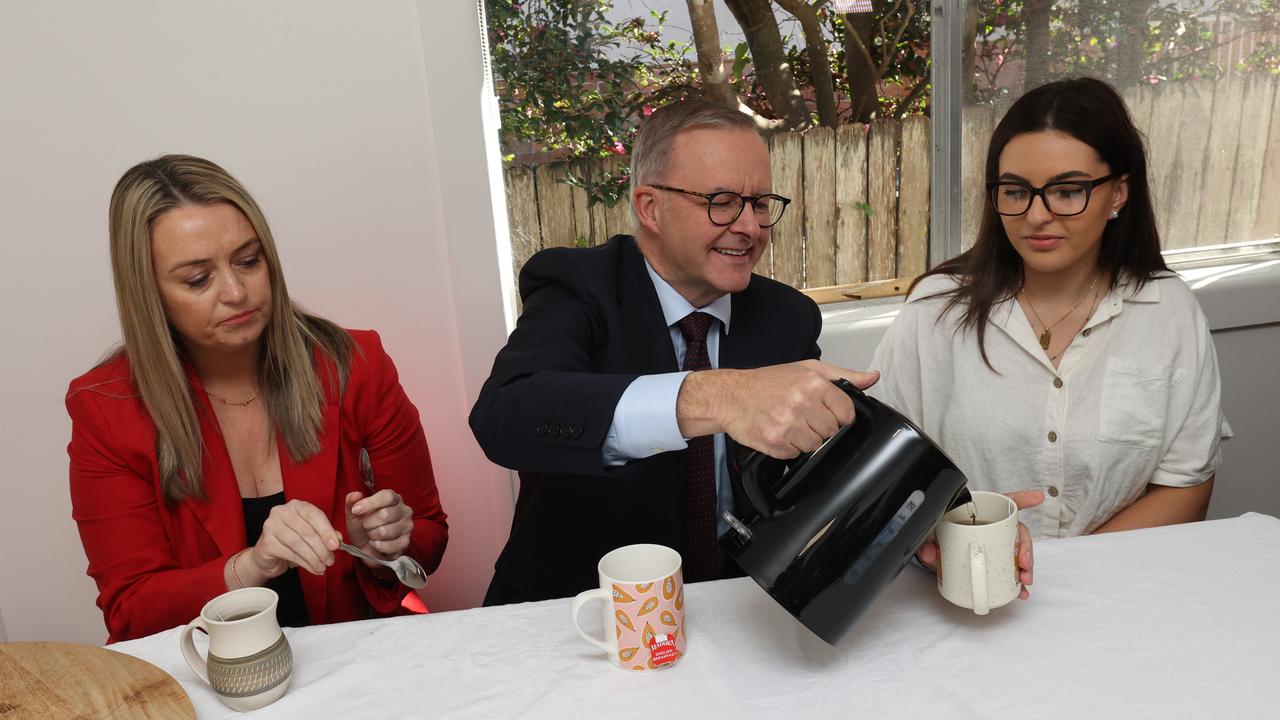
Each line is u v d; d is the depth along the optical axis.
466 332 1.93
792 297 1.49
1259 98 2.19
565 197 2.15
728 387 0.92
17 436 1.84
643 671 0.87
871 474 0.82
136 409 1.29
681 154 1.25
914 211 2.24
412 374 1.95
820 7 2.11
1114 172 1.28
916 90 2.19
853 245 2.24
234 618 0.92
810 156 2.18
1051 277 1.41
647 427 0.97
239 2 1.74
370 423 1.45
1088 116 1.26
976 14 2.10
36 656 0.91
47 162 1.75
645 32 2.09
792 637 0.92
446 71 1.80
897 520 0.82
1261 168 2.23
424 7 1.76
